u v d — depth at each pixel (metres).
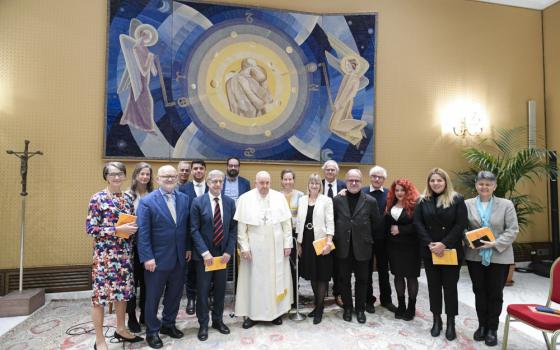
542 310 2.74
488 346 3.06
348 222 3.59
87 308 4.06
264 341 3.14
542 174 5.90
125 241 2.94
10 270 4.36
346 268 3.59
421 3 5.80
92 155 4.64
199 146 4.90
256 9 5.11
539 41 6.28
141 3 4.74
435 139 5.79
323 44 5.31
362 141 5.39
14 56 4.44
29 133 4.46
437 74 5.83
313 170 5.31
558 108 6.07
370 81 5.42
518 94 6.18
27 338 3.24
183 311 3.95
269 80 5.14
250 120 5.07
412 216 3.52
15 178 4.41
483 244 3.03
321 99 5.30
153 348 2.99
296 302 3.83
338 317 3.71
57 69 4.57
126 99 4.68
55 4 4.57
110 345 3.04
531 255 6.10
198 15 4.92
